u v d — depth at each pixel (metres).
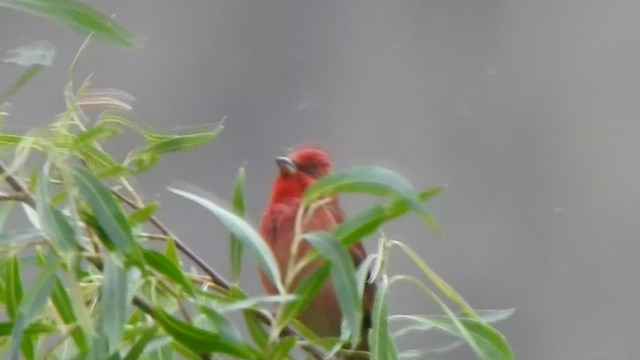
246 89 12.59
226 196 12.08
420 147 12.48
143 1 12.64
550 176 12.42
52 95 11.92
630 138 12.51
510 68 12.70
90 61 12.27
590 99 12.62
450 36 12.80
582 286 12.15
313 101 12.58
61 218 4.91
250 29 12.76
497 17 12.85
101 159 5.59
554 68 12.72
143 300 5.13
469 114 12.58
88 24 5.39
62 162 5.02
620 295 12.09
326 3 12.88
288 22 12.81
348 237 5.45
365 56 12.74
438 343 11.06
